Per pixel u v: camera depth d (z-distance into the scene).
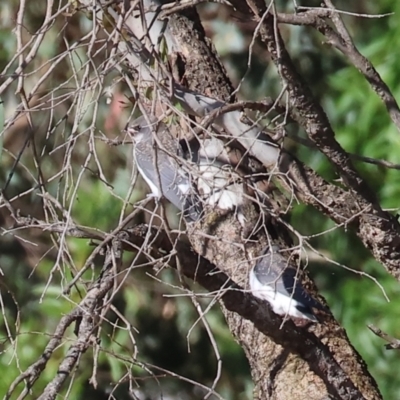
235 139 7.13
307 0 13.34
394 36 13.73
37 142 11.13
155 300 14.77
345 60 14.67
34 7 12.97
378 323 13.97
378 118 13.66
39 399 6.01
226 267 7.81
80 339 6.21
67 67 11.34
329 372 7.25
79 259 11.98
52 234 7.45
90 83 6.56
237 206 7.86
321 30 7.16
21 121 12.30
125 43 6.72
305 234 14.41
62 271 6.66
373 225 7.32
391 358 13.89
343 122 14.55
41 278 13.91
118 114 12.40
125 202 6.52
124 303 14.53
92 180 13.21
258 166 7.86
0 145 6.65
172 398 15.26
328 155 7.08
